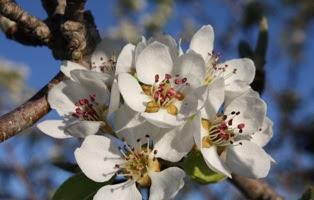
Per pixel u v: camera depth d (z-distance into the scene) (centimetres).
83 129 23
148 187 24
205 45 25
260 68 30
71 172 27
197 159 23
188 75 23
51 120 24
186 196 56
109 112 22
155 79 23
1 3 25
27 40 26
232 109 24
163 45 23
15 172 58
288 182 59
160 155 22
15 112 23
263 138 24
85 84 24
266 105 24
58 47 26
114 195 23
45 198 64
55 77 25
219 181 23
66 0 24
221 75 25
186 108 22
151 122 22
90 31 26
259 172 24
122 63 24
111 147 23
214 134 24
